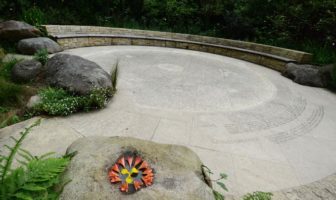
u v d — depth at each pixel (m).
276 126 3.97
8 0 7.80
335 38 7.89
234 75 6.93
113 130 3.35
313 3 8.12
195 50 10.20
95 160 1.90
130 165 1.88
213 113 4.25
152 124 3.62
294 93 5.81
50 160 1.75
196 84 5.78
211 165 2.79
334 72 6.32
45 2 8.68
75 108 3.74
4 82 4.15
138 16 11.23
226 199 2.28
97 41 8.95
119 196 1.64
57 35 7.81
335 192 2.53
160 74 6.27
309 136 3.73
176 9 11.16
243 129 3.75
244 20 10.05
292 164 2.97
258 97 5.30
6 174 1.76
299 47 8.57
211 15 11.14
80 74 4.36
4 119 3.44
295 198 2.40
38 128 3.05
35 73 4.83
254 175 2.69
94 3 9.94
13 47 6.95
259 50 9.05
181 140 3.27
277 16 9.14
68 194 1.62
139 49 9.18
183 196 1.69
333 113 4.77
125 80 5.50
